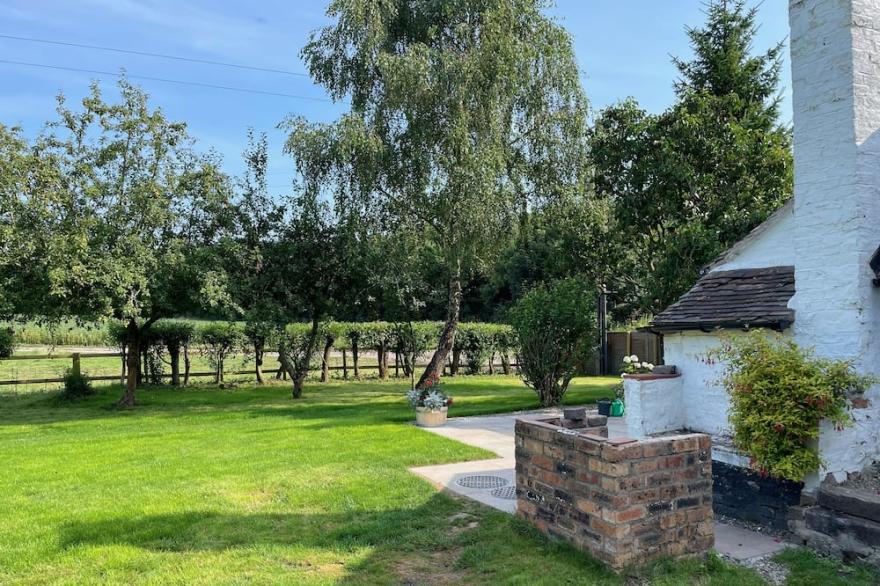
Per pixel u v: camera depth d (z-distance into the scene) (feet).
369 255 48.26
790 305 17.28
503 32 45.39
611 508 12.37
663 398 19.84
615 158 46.29
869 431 15.76
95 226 41.75
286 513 17.35
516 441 16.05
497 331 78.54
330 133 45.11
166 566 13.52
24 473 22.89
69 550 14.49
